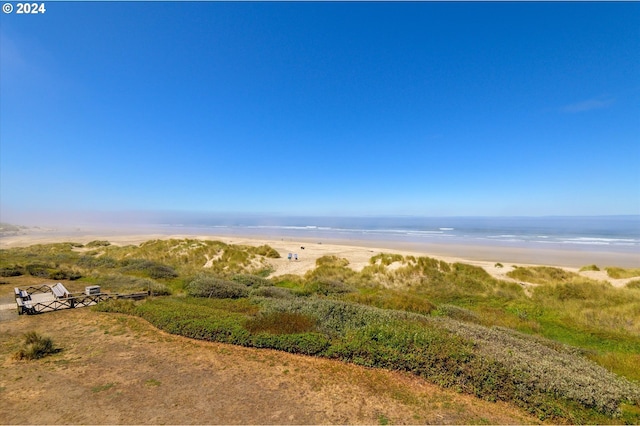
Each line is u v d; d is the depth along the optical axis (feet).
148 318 33.06
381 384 20.66
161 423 15.90
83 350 25.63
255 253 92.12
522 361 21.36
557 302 49.88
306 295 52.03
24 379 20.34
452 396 19.35
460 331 27.12
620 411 18.15
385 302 46.19
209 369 22.40
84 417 16.24
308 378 21.27
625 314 43.11
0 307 38.70
